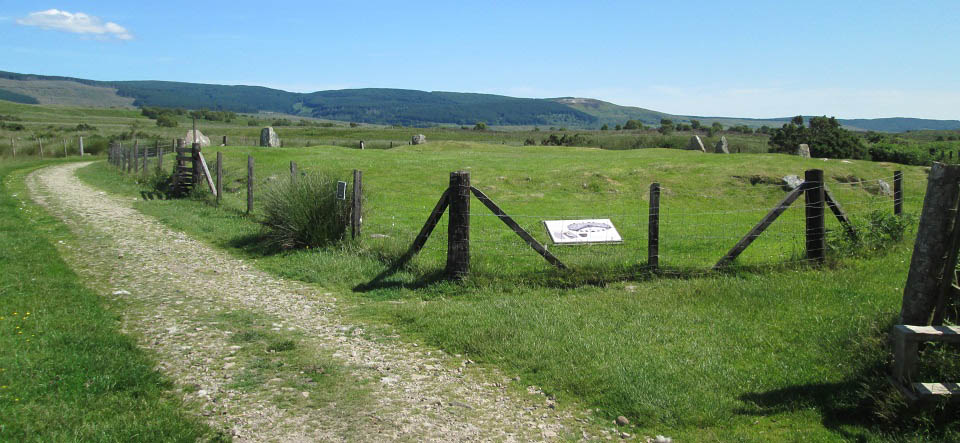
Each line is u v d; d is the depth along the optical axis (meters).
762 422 5.04
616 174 22.94
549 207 18.22
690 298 8.31
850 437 4.75
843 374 5.64
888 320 6.26
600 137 80.19
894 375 5.07
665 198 19.91
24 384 5.25
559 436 4.93
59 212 17.11
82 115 148.12
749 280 9.02
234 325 7.56
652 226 9.58
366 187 20.53
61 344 6.28
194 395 5.41
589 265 9.88
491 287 9.21
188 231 14.65
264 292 9.35
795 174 22.03
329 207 12.30
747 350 6.47
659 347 6.65
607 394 5.60
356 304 8.76
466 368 6.34
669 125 106.06
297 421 5.01
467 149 40.22
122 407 5.00
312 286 9.77
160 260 11.41
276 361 6.35
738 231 14.27
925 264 5.21
